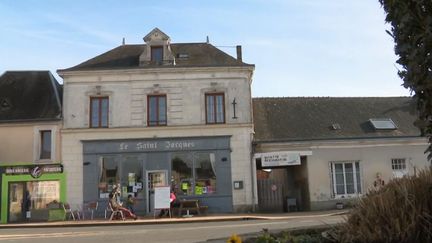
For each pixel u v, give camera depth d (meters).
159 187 25.56
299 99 32.41
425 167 6.23
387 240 5.53
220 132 28.09
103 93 28.27
